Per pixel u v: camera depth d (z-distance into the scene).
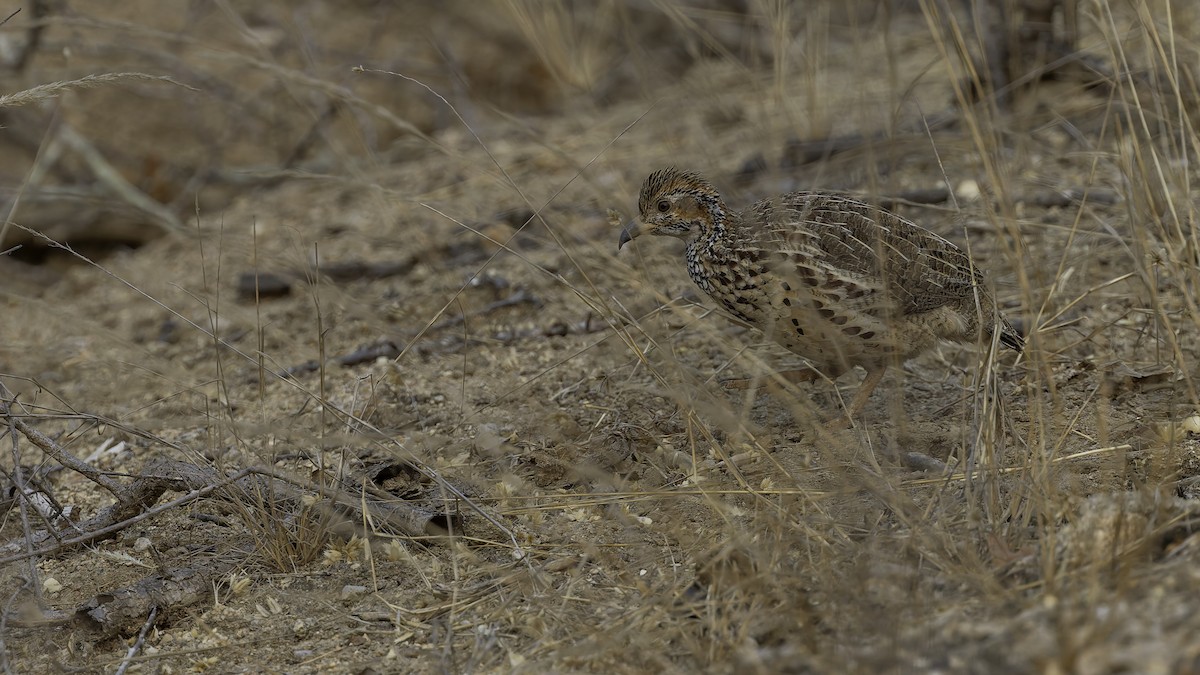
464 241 15.63
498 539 9.23
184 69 20.56
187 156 20.75
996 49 16.00
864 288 10.09
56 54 20.73
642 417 10.88
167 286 16.22
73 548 9.47
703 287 10.93
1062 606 6.40
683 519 9.16
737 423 9.49
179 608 8.70
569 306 13.60
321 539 9.16
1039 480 8.26
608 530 9.17
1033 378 10.62
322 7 23.64
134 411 12.02
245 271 15.99
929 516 8.40
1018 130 15.19
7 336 15.59
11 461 11.70
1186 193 10.71
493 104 22.73
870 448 9.53
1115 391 10.54
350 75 21.16
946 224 13.70
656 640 7.48
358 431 10.18
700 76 19.33
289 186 19.16
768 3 17.41
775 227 10.41
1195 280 9.81
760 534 8.44
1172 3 14.99
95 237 19.55
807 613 7.16
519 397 11.70
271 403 12.39
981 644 6.25
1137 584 6.62
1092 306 12.10
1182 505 7.59
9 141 19.84
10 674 7.95
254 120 21.02
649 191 11.02
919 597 7.15
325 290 13.66
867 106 16.55
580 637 7.76
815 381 11.58
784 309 10.31
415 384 12.29
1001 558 7.59
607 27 22.52
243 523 9.54
